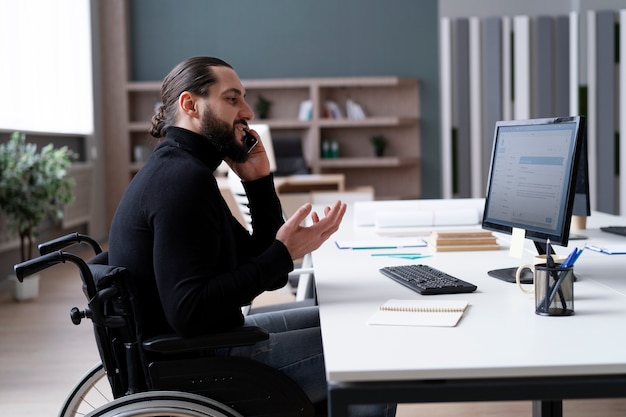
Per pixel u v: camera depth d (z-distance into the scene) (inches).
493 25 325.4
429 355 60.8
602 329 67.4
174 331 76.9
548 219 88.0
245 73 410.3
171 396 70.3
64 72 344.2
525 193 93.4
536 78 324.2
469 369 57.6
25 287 234.2
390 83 395.9
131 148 408.5
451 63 328.2
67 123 346.9
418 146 414.9
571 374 57.7
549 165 88.7
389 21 409.1
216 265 78.0
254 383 74.8
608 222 149.0
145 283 76.2
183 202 74.1
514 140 97.4
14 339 186.7
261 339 74.4
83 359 168.2
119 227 78.0
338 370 57.7
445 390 57.5
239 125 83.3
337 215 82.0
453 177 332.5
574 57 318.7
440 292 83.8
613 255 107.8
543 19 323.0
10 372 159.2
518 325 69.3
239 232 99.0
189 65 82.4
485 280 91.0
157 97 410.9
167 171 76.2
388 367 58.1
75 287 255.0
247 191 99.8
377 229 145.9
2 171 229.0
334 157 409.4
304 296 140.6
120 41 396.5
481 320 71.5
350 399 57.5
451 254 112.6
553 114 324.5
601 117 317.1
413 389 57.5
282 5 408.8
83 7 371.6
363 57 410.0
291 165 359.3
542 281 72.9
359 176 419.2
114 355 77.5
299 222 79.5
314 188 327.9
